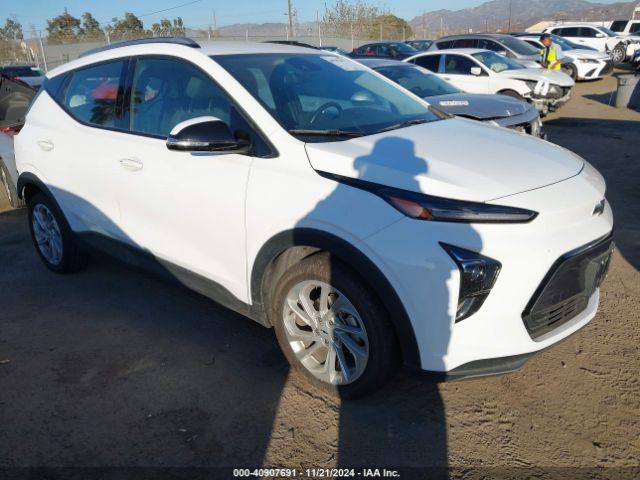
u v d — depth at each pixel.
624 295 3.88
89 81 3.90
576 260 2.43
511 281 2.29
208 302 3.96
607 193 6.27
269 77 3.20
